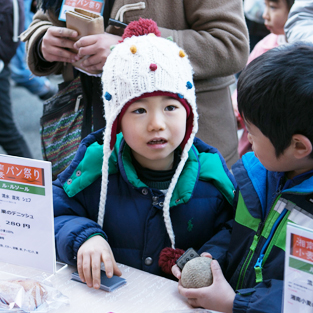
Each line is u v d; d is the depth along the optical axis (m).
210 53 1.32
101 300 0.87
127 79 0.93
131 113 0.95
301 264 0.67
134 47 0.94
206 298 0.82
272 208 0.88
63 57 1.36
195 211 1.07
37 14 1.57
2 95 2.71
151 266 1.04
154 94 0.92
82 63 1.31
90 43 1.26
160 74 0.92
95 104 1.38
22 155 2.88
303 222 0.82
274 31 1.99
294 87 0.75
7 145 2.84
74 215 1.09
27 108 4.14
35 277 0.94
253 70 0.80
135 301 0.87
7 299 0.81
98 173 1.08
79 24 1.27
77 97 1.42
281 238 0.85
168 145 0.96
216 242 1.03
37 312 0.81
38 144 3.45
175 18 1.38
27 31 1.52
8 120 2.79
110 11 1.39
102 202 1.04
